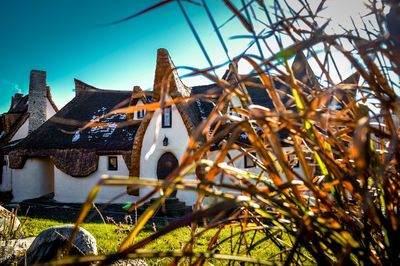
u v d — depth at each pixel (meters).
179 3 0.64
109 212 12.89
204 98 0.83
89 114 19.36
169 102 0.64
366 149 0.65
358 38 0.71
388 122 0.80
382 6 0.72
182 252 0.63
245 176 0.85
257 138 0.78
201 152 0.67
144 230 7.07
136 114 16.41
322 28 0.69
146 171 14.59
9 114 24.62
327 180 0.87
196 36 0.67
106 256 0.57
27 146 18.34
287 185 0.72
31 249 3.78
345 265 0.77
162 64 13.61
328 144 0.92
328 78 0.80
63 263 0.51
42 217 10.82
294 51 0.69
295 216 0.70
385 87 0.74
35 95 24.78
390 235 0.74
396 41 0.70
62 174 17.03
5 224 4.82
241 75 0.76
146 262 3.40
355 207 0.85
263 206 0.89
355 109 0.84
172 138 14.53
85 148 16.56
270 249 3.44
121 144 15.77
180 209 12.59
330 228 0.68
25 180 18.64
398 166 0.78
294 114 0.62
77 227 0.54
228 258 0.67
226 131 0.71
